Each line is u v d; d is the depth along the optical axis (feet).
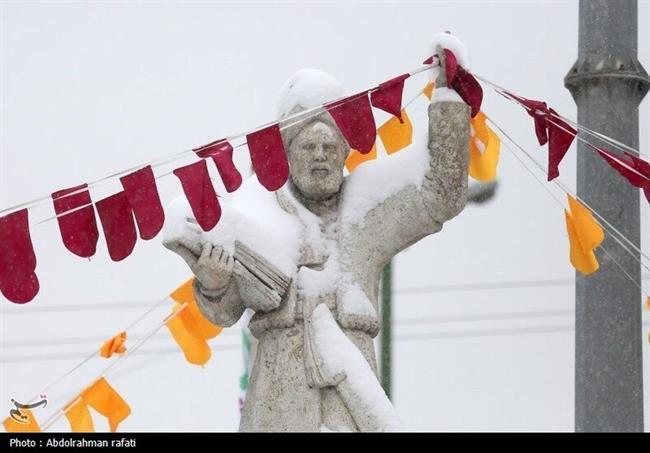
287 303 51.88
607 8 57.36
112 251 51.06
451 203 52.24
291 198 53.26
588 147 57.26
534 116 53.93
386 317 66.69
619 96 57.11
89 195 51.06
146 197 50.90
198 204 50.47
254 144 51.67
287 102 53.11
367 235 52.85
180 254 51.11
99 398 59.62
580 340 57.11
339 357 51.44
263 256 51.75
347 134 52.11
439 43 53.01
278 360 51.78
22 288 50.39
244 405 52.29
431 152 52.42
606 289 56.85
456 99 52.44
